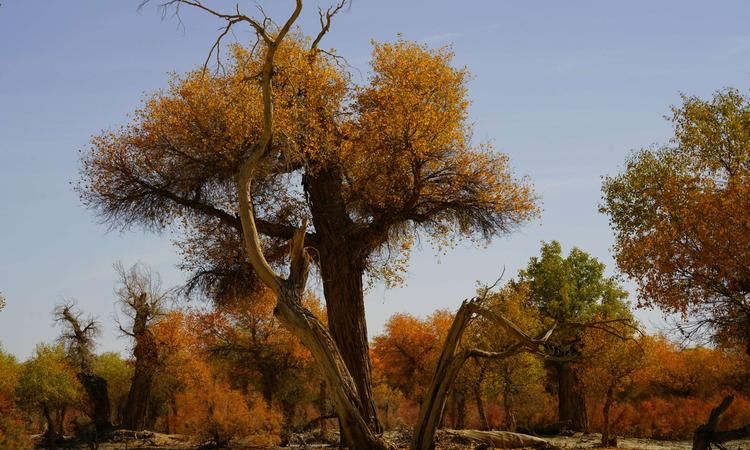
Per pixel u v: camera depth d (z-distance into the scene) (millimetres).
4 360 49844
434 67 23203
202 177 23297
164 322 51281
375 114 22875
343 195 23734
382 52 23422
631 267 25109
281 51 22891
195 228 25562
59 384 47906
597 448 33656
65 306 51781
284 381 51219
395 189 23219
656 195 28203
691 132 29641
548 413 55969
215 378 57344
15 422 43094
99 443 42719
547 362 54625
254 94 22391
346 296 22453
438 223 24828
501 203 23547
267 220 24625
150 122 23484
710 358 51281
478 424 55719
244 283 26188
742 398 47062
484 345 41906
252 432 38625
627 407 50406
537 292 58219
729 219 23312
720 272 23312
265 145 15320
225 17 15391
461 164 23297
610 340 37594
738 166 28234
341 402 14086
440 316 54188
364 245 22750
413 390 57312
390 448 14242
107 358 73000
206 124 22672
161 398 60812
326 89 23234
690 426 46781
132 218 24469
